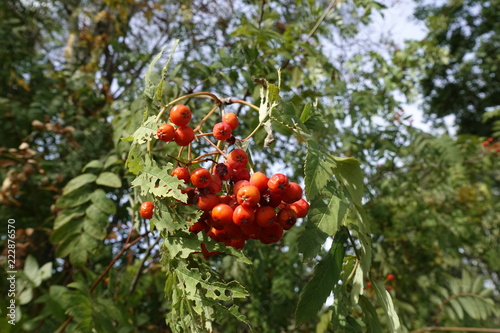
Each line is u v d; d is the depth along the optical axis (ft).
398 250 21.77
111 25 23.65
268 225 5.48
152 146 6.24
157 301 14.80
